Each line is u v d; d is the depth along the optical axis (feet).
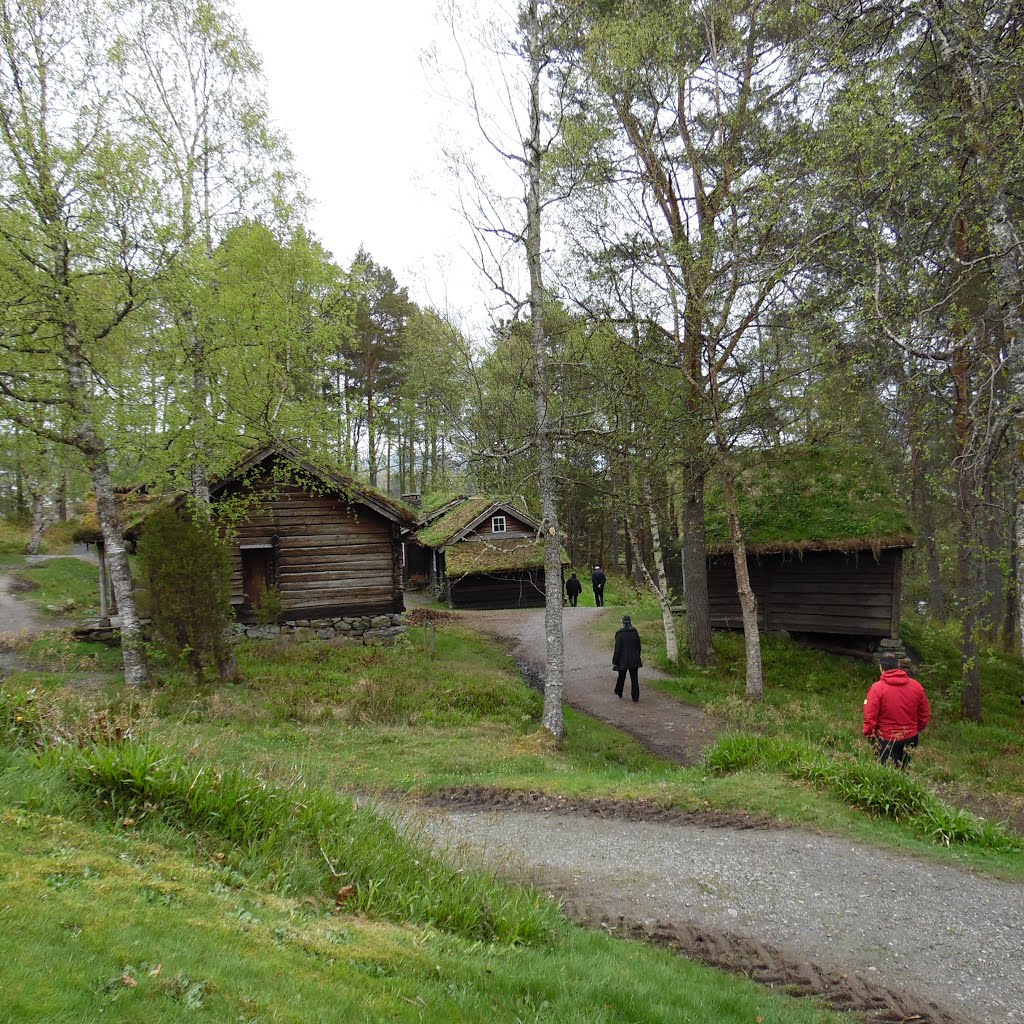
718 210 45.70
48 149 34.01
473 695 45.65
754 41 44.78
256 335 41.34
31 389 35.37
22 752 17.17
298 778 20.86
